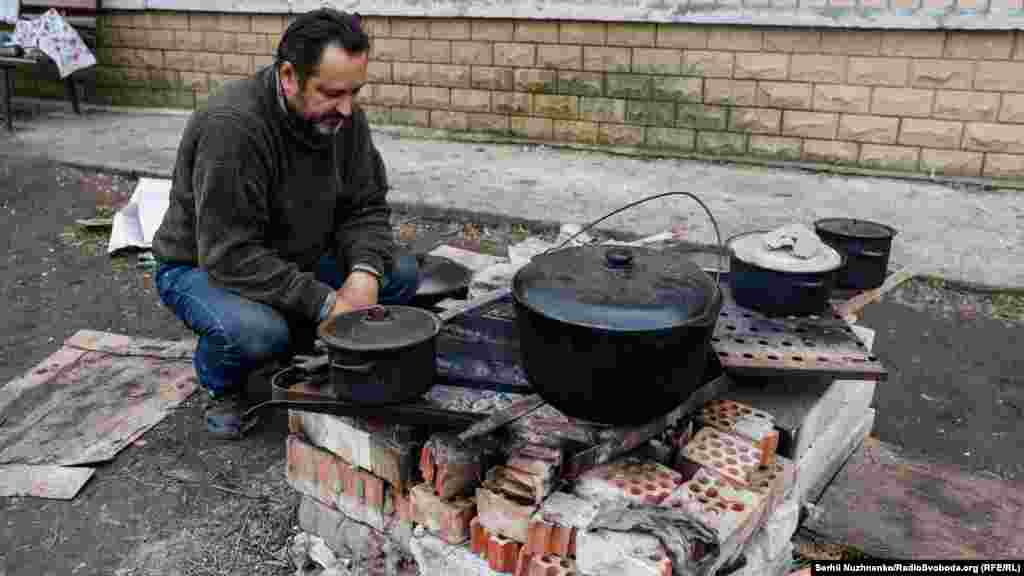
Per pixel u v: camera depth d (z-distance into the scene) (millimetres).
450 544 2039
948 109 6148
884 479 2588
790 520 2152
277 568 2439
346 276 2965
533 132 7652
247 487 2783
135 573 2420
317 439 2359
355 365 1877
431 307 3328
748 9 6461
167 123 8609
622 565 1717
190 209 2807
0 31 9188
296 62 2297
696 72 6863
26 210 5965
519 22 7312
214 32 8492
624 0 6836
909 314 4297
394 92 8055
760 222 5469
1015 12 5688
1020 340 4000
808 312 2428
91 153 7215
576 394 1793
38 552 2506
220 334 2734
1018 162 6070
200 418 3174
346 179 2898
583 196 6105
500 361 2197
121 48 9008
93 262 5000
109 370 3525
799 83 6547
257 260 2562
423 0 7535
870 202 5910
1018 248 4984
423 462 2053
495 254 5176
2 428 3098
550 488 1893
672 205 5875
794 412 2270
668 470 1965
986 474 2639
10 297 4492
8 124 8078
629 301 1766
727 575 1937
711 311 1789
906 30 6062
